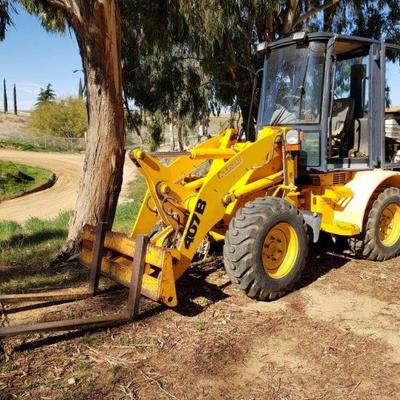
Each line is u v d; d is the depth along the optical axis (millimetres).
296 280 4859
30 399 3133
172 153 5059
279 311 4504
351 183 5777
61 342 3910
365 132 5973
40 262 6340
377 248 5816
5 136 48750
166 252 4172
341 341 3918
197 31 10938
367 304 4660
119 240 4715
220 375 3441
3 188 21078
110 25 5906
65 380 3357
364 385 3299
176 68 13078
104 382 3344
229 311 4500
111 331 4105
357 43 5652
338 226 5395
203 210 4547
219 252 6191
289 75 5699
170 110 13859
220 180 4656
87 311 4504
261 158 4996
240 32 11266
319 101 5449
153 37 10812
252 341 3928
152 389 3264
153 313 4461
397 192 5965
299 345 3861
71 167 29906
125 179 23266
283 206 4727
